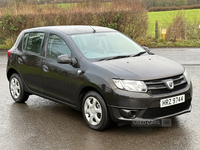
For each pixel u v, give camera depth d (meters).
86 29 5.84
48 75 5.48
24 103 6.56
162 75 4.39
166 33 18.73
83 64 4.84
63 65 5.17
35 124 5.17
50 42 5.65
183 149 3.95
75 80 4.89
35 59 5.84
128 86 4.27
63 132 4.73
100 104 4.54
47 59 5.56
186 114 5.42
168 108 4.39
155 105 4.23
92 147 4.11
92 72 4.63
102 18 18.45
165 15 26.39
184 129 4.67
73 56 5.06
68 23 18.75
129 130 4.69
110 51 5.38
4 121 5.39
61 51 5.34
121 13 18.27
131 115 4.30
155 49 15.80
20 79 6.39
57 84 5.31
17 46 6.59
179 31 18.44
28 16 18.80
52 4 19.70
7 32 19.06
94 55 5.07
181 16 18.67
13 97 6.67
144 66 4.64
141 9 18.23
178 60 11.75
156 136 4.42
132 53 5.44
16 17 18.77
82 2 19.52
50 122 5.25
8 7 19.27
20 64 6.28
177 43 17.41
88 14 18.55
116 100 4.30
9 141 4.46
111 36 5.82
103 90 4.41
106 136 4.48
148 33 19.20
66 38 5.34
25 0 19.98
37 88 5.88
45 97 5.74
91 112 4.76
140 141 4.25
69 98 5.14
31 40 6.21
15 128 5.01
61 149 4.09
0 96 7.18
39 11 19.33
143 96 4.20
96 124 4.69
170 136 4.41
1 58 13.90
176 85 4.46
